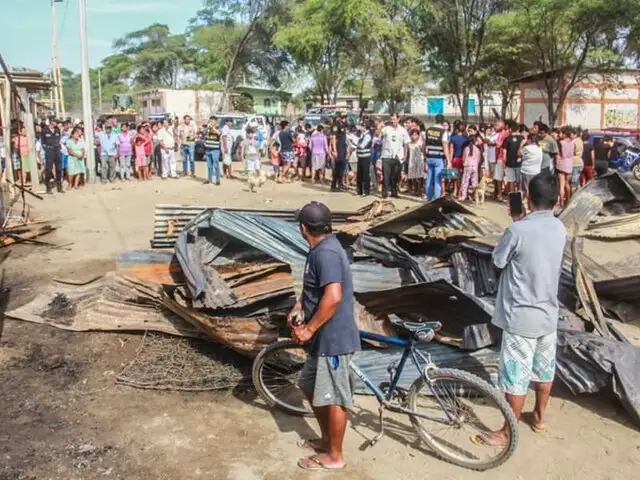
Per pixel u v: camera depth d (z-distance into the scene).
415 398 4.43
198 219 6.45
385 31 30.55
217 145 18.44
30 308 6.70
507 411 4.03
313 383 4.15
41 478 4.02
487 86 36.94
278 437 4.61
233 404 5.08
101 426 4.68
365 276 5.95
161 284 6.16
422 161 15.95
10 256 9.56
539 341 4.50
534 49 29.19
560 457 4.41
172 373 5.47
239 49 45.41
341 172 17.14
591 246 10.26
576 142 14.38
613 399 5.28
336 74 40.88
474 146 14.60
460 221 6.95
